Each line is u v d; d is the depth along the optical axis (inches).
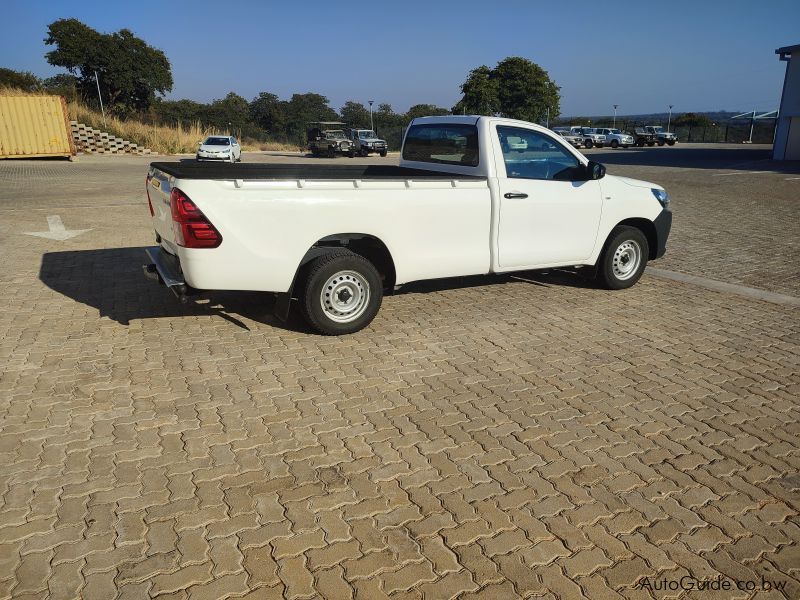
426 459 136.3
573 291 274.7
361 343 204.5
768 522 117.7
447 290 271.4
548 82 2167.8
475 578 101.3
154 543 107.0
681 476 132.1
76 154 1241.4
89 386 168.7
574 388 174.2
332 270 200.2
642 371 187.0
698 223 478.3
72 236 386.3
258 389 169.0
